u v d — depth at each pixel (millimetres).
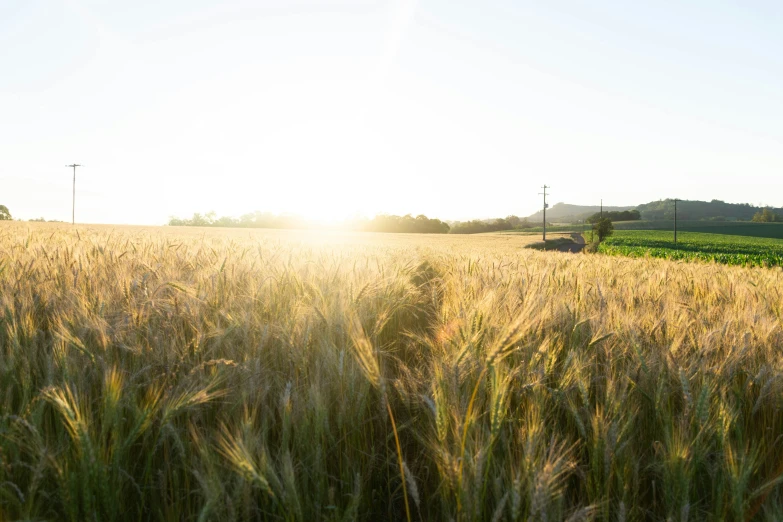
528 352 2799
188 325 2961
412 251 11578
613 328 3205
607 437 1909
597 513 1745
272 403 2295
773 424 2295
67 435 1908
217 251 6164
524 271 5824
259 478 1552
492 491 1818
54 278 3695
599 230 76562
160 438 2012
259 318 3033
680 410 2434
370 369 2027
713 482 1885
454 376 2125
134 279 3461
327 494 1837
